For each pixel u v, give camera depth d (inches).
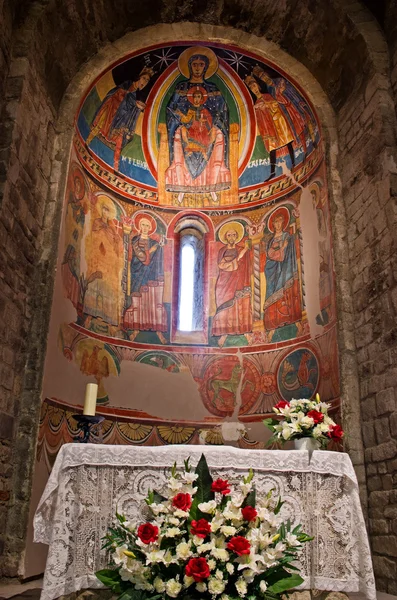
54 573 136.6
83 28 281.4
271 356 299.9
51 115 272.5
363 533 148.3
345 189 279.7
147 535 110.1
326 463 154.9
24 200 237.1
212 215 341.1
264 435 287.0
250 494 120.3
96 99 301.9
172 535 111.0
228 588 110.7
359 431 238.1
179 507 113.3
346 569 146.5
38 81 256.8
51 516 145.4
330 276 272.8
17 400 223.1
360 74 276.1
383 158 245.8
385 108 254.2
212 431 295.1
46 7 253.6
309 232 299.1
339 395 248.4
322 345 271.7
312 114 305.9
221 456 153.0
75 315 271.7
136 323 309.9
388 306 228.4
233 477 151.6
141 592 112.0
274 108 322.3
